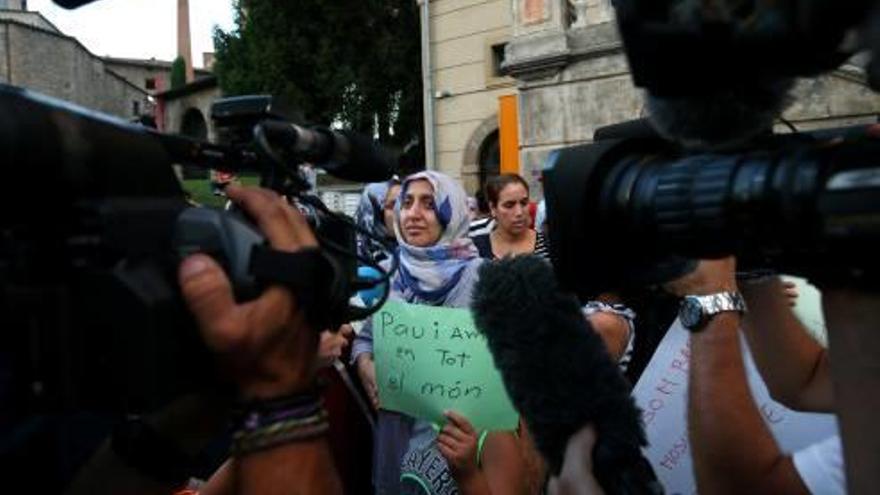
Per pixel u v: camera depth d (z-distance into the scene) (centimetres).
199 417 104
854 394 70
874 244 66
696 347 124
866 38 68
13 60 2909
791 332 130
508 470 205
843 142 74
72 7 107
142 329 81
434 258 266
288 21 2009
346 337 265
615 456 109
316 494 93
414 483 232
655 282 99
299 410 93
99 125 88
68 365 81
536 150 1093
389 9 1988
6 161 74
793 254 74
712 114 82
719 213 79
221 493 116
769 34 71
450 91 1745
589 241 93
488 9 1669
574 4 1067
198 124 2772
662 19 75
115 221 83
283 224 95
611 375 114
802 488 118
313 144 115
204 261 87
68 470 100
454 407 211
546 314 113
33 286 78
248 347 88
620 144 94
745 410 120
